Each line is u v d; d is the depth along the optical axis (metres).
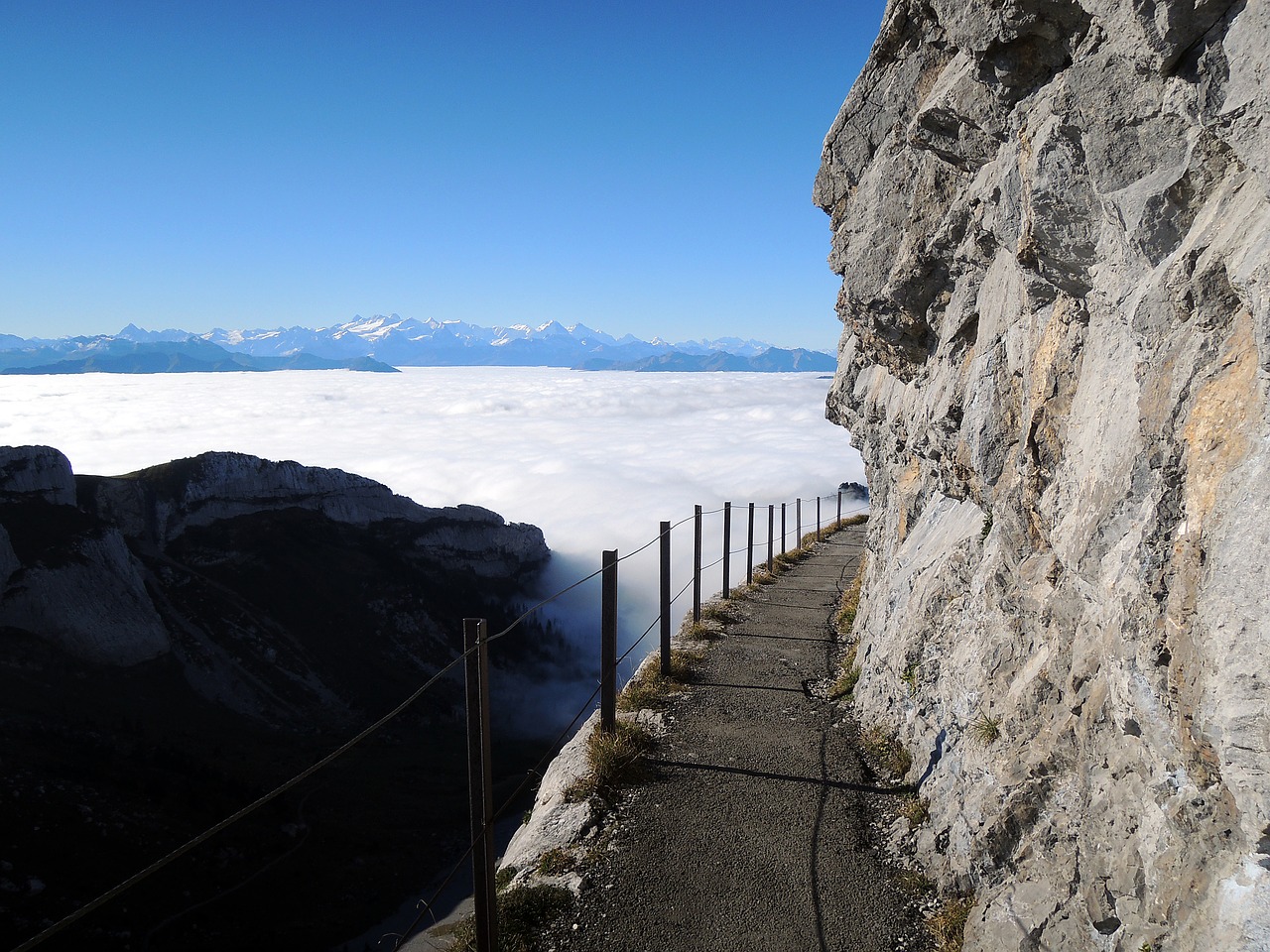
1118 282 5.21
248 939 51.69
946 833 7.74
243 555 111.31
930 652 9.98
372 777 81.81
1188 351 4.11
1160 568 4.06
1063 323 6.41
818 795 9.72
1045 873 5.71
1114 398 5.30
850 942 6.93
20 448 95.00
